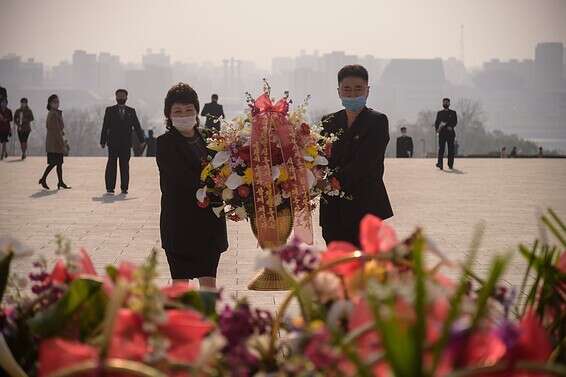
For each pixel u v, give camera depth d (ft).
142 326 8.02
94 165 92.43
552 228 9.89
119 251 37.55
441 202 58.13
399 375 6.51
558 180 77.61
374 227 9.19
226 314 8.96
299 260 9.25
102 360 7.22
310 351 7.66
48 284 9.68
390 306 6.85
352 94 23.35
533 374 7.27
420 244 6.98
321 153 23.30
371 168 23.41
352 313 8.39
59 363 7.67
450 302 7.65
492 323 7.86
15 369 8.75
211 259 22.99
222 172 22.59
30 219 48.01
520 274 30.32
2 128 104.78
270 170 22.39
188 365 7.78
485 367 6.88
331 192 23.31
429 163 103.14
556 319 9.20
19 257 9.59
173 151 22.59
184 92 22.59
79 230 43.73
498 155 167.43
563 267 9.78
